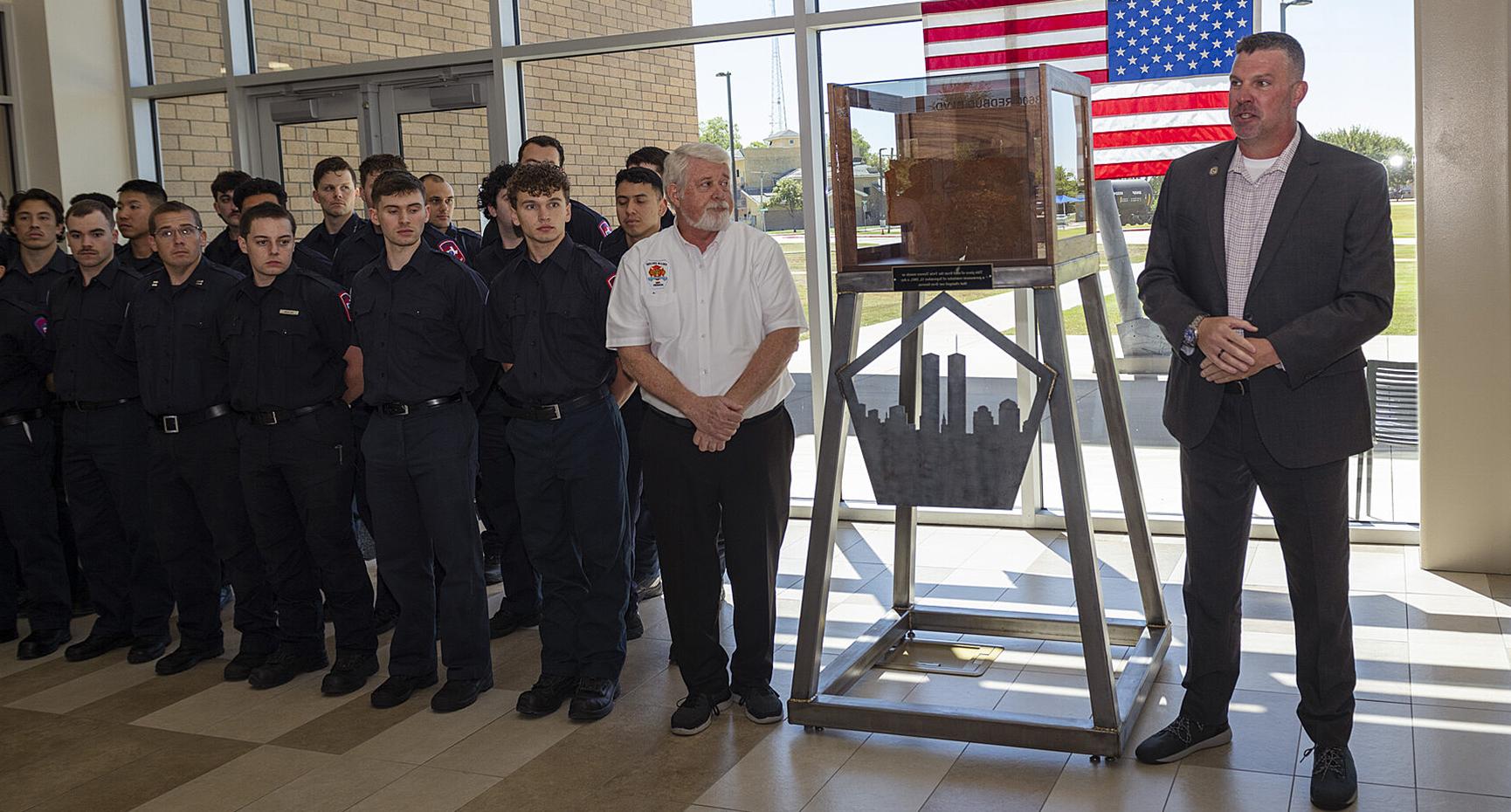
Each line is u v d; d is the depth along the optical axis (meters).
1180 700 3.42
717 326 3.26
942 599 4.47
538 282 3.42
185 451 3.91
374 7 6.27
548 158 4.56
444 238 4.50
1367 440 2.80
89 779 3.25
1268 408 2.80
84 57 6.71
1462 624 3.90
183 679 4.02
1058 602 4.37
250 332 3.73
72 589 4.89
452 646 3.62
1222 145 2.92
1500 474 4.37
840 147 3.21
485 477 4.22
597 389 3.47
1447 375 4.39
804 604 3.31
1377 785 2.84
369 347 3.54
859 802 2.89
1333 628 2.83
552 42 5.86
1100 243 5.10
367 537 5.47
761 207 5.66
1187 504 3.02
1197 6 4.77
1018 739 3.08
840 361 3.29
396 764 3.24
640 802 2.95
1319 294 2.75
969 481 3.17
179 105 6.88
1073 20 4.93
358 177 6.40
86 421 4.18
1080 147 3.41
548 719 3.51
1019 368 5.38
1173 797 2.84
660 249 3.30
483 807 2.97
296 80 6.47
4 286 4.41
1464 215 4.29
